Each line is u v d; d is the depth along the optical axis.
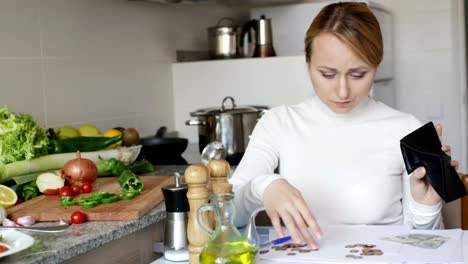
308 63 1.65
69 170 1.90
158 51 3.32
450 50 3.56
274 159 1.85
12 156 1.92
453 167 1.43
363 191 1.76
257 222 1.91
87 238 1.42
